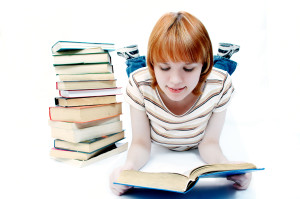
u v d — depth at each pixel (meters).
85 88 1.17
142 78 1.05
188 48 0.75
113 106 1.28
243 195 0.81
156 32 0.80
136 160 1.01
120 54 1.67
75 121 1.12
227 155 1.20
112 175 0.86
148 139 1.13
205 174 0.69
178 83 0.78
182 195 0.81
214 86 1.02
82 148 1.13
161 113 1.05
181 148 1.22
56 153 1.19
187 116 1.04
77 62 1.19
